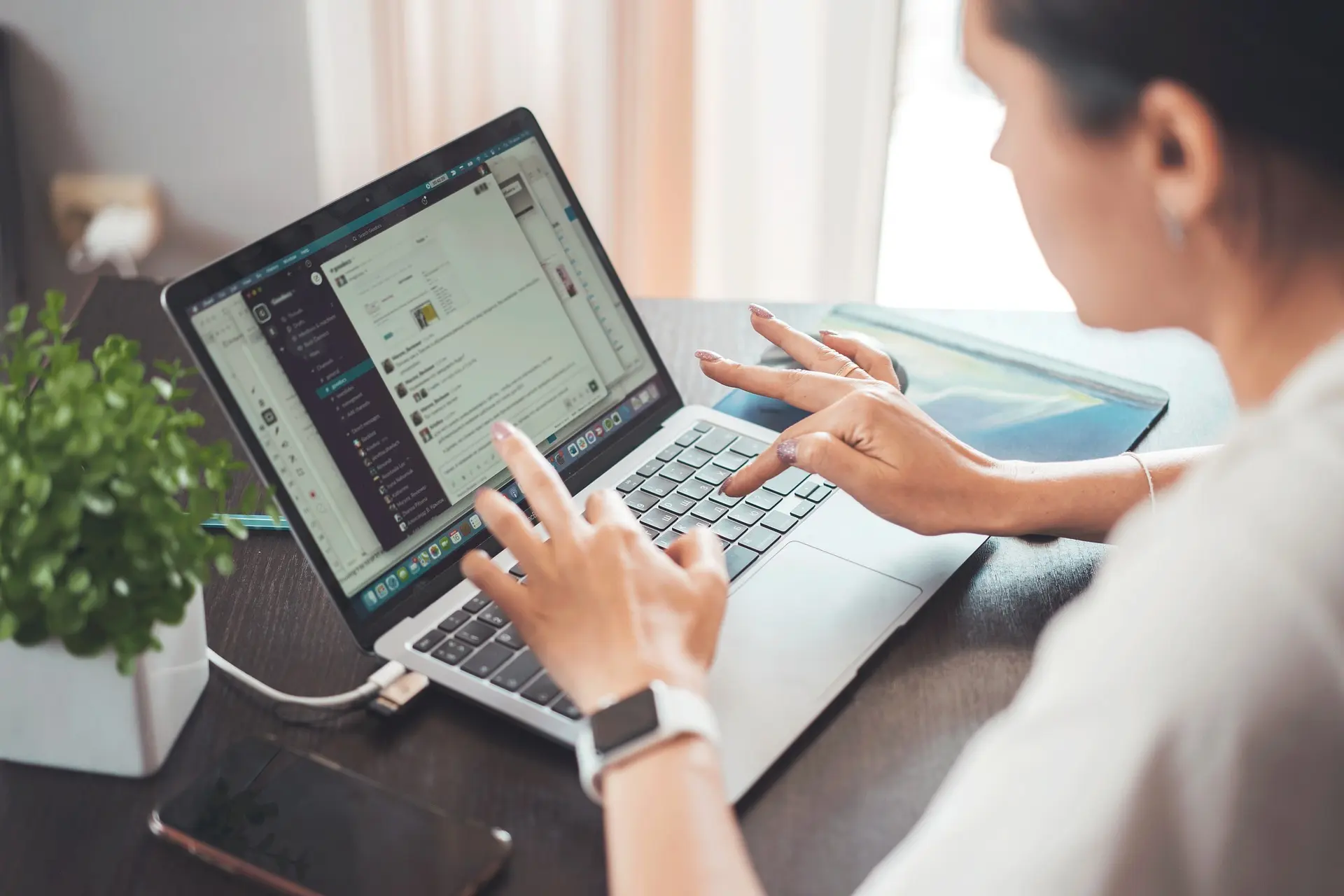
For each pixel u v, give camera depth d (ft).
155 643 2.02
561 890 1.92
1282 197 1.53
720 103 5.71
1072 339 3.56
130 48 5.88
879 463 2.57
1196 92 1.52
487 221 2.83
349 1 5.59
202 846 1.96
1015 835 1.36
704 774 1.78
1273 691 1.24
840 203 5.88
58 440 1.96
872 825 2.01
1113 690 1.32
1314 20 1.41
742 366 2.94
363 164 5.97
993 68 1.76
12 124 5.99
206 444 3.09
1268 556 1.28
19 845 1.99
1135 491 2.60
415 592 2.46
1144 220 1.72
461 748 2.20
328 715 2.27
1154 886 1.29
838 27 5.53
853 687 2.31
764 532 2.70
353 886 1.88
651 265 6.07
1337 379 1.38
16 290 6.17
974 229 6.75
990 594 2.56
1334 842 1.26
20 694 2.08
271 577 2.65
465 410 2.66
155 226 6.27
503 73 5.72
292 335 2.42
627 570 2.05
